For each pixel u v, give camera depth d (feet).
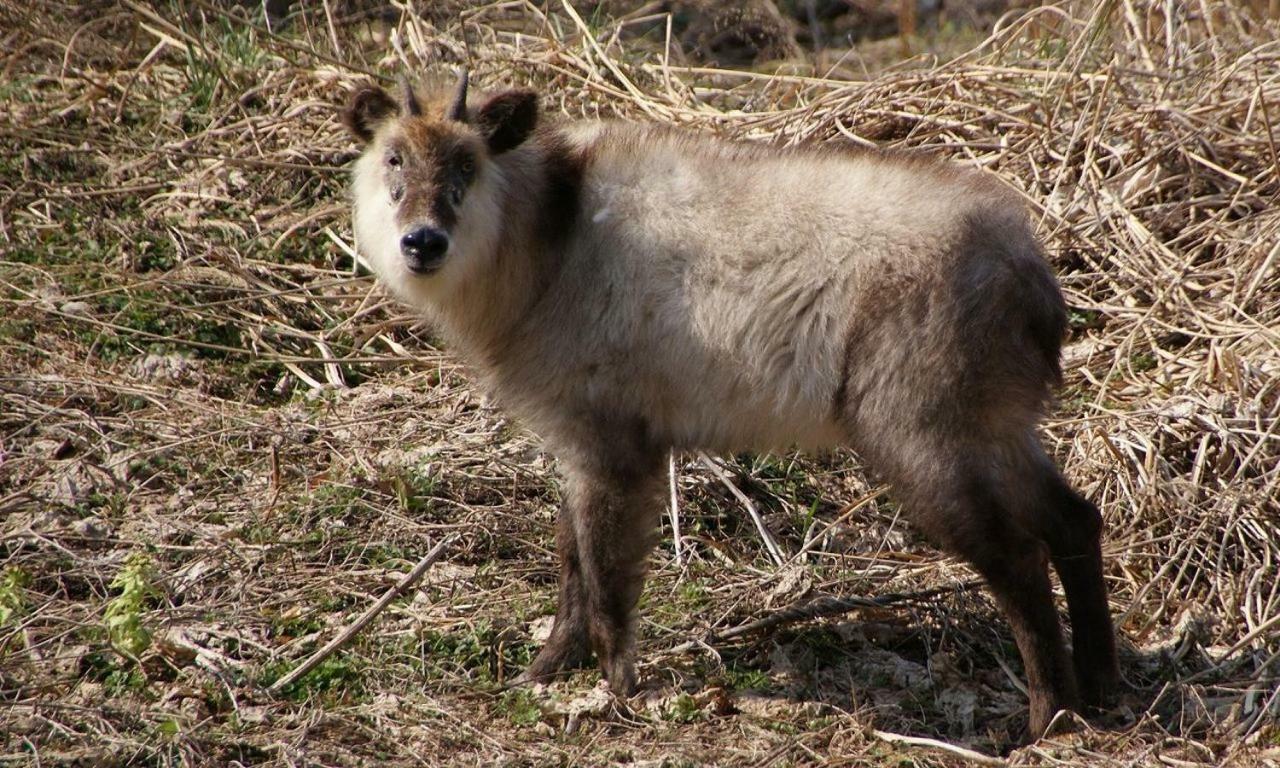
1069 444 55.83
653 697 44.65
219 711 41.88
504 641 47.11
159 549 49.98
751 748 41.57
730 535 54.39
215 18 88.79
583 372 44.80
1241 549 50.60
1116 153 66.18
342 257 69.92
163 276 66.18
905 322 40.98
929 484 41.39
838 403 42.57
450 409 59.93
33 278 65.10
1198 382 55.72
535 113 45.68
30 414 57.11
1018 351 41.50
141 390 59.06
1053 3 90.17
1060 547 44.21
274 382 62.85
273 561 50.21
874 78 85.71
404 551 51.34
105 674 43.37
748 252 42.83
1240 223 62.75
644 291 43.83
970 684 46.19
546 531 53.26
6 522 51.08
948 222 41.47
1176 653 46.88
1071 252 64.18
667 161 44.80
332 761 39.58
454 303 46.24
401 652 45.44
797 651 47.80
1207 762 40.81
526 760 40.42
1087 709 43.57
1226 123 68.23
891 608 49.60
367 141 47.88
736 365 43.11
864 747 41.91
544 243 45.24
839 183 42.88
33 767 37.58
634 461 44.88
